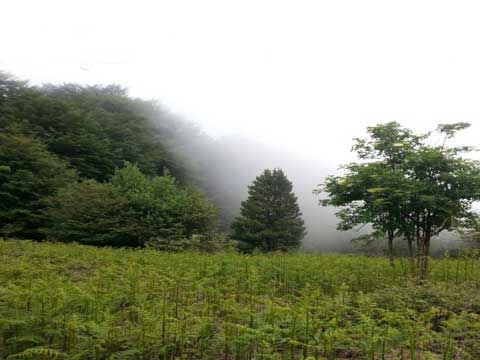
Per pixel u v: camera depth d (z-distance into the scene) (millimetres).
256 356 4902
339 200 10594
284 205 38969
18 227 23484
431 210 9328
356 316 5973
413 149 9883
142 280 8516
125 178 25172
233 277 9289
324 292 8633
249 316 5668
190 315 5676
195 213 24281
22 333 4953
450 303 6723
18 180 25109
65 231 21031
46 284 6391
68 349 4863
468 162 9047
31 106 37344
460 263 10789
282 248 34281
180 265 10523
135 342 4867
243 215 38750
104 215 21344
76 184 23922
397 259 12195
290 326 5129
